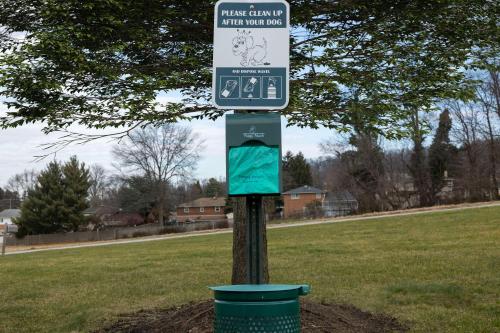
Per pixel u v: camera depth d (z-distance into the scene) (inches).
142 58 237.8
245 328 127.3
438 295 304.2
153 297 353.7
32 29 214.2
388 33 232.8
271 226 1310.3
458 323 243.9
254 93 161.2
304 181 3275.1
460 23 231.0
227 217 3248.0
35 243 2250.2
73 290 411.5
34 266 657.6
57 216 2448.3
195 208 3442.4
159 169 2591.0
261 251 149.8
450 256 463.5
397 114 225.5
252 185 146.3
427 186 2074.3
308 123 224.5
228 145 147.4
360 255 523.5
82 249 1090.7
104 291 394.9
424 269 400.2
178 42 238.1
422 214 1077.8
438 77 227.1
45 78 204.4
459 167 2064.5
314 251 587.5
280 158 147.1
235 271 250.2
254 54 161.8
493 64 241.1
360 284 355.6
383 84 225.8
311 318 238.1
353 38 235.6
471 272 372.8
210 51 239.3
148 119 213.9
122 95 212.7
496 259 426.9
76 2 201.5
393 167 2127.2
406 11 223.9
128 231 2145.7
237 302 128.6
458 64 231.3
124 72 218.7
